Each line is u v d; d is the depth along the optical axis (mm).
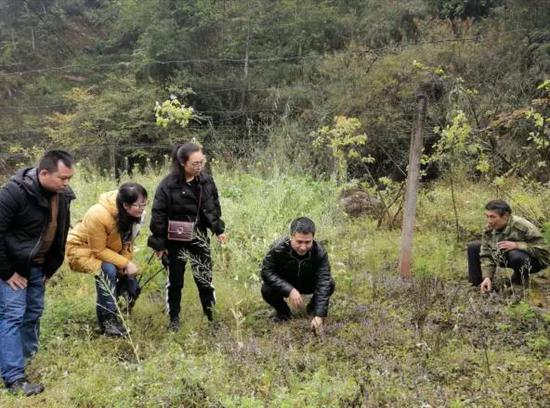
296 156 12695
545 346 4504
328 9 22656
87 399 3984
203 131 20062
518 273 5949
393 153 14172
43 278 4617
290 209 8711
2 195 4035
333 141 9180
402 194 9156
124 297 5199
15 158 22688
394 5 20984
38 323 4770
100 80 26531
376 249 7527
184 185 5027
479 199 9164
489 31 16828
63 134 21156
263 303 5875
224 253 6812
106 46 28969
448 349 4531
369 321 5137
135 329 5207
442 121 11930
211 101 21406
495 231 5820
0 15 31078
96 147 20531
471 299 5289
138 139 21328
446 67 14727
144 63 21812
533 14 15961
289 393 3902
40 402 3979
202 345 4832
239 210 8195
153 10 22641
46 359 4656
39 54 29656
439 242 7602
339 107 15586
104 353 4820
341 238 8188
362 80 15703
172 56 21953
